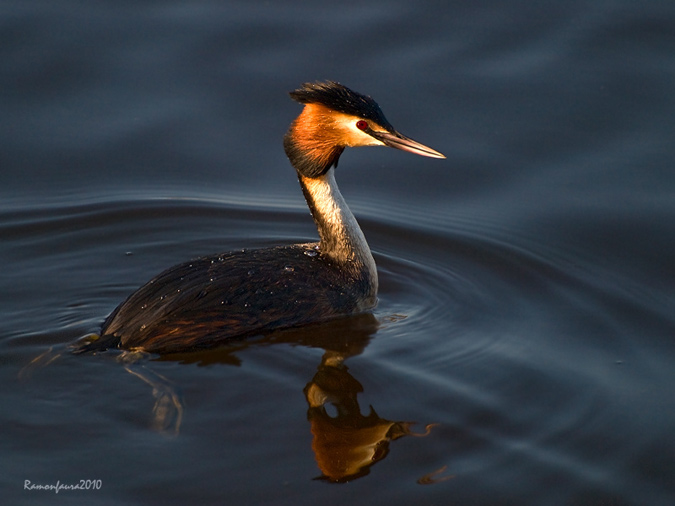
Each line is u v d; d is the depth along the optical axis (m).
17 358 11.74
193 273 12.39
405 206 16.45
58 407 10.79
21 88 18.08
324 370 11.74
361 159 17.66
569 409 11.09
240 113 17.86
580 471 10.05
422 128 17.38
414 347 12.40
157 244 15.59
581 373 11.85
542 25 19.55
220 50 19.02
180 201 16.41
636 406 11.19
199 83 18.36
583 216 15.62
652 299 13.72
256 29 19.56
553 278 14.40
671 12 19.61
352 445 10.34
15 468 9.79
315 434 10.47
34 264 14.83
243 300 12.12
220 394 11.12
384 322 13.13
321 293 12.80
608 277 14.30
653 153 16.62
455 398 11.23
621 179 16.20
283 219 16.25
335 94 12.77
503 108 17.78
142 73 18.50
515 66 18.61
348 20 19.83
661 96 17.77
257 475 9.80
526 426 10.76
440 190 16.72
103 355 11.63
